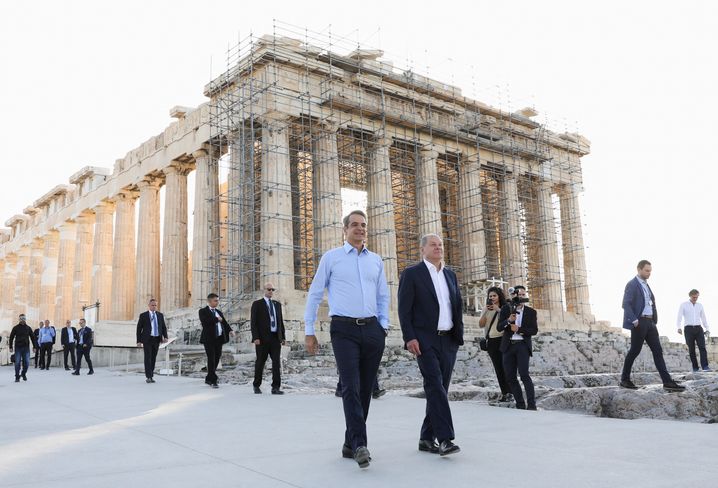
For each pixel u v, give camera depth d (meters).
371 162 41.78
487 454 6.93
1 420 10.43
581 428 8.82
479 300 43.72
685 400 11.42
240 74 38.56
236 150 38.75
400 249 48.97
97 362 32.72
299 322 35.03
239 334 34.41
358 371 7.05
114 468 6.46
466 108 47.09
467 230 45.91
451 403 12.77
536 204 51.84
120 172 50.00
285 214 36.84
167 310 42.53
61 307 56.28
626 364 13.86
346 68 41.03
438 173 50.81
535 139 50.66
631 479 5.67
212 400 13.48
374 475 6.02
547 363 33.25
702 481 5.57
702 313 22.11
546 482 5.61
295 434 8.58
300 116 38.44
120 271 48.53
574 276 52.75
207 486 5.64
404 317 7.32
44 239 62.09
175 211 44.03
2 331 68.25
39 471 6.36
